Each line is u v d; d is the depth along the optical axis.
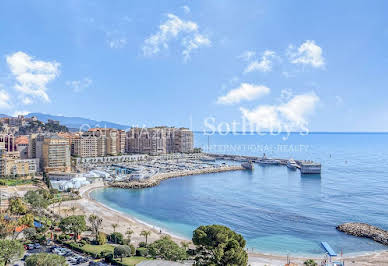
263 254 102.31
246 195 193.75
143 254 90.00
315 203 171.00
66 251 88.44
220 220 141.62
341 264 89.56
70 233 108.56
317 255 102.44
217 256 59.34
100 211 151.62
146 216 148.62
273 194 196.38
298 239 117.25
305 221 138.62
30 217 107.31
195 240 65.38
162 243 81.31
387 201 174.00
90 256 87.94
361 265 91.81
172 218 145.25
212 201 177.62
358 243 113.06
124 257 86.69
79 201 169.75
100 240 97.50
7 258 71.56
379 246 110.06
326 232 124.44
